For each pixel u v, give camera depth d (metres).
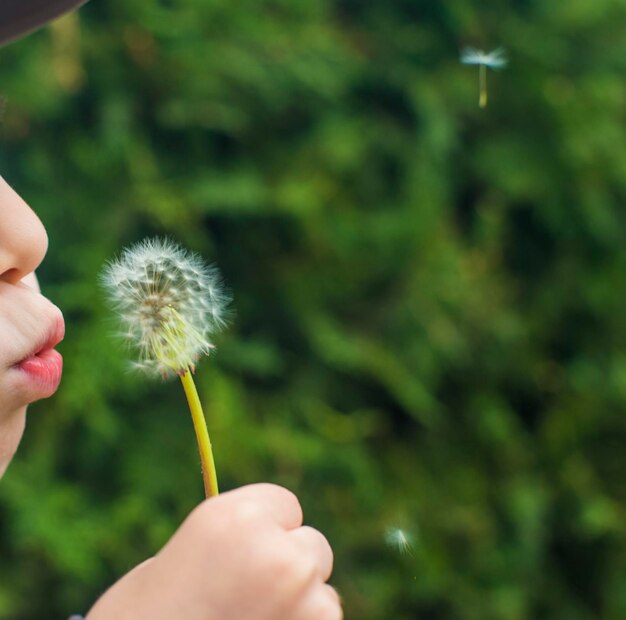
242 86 1.38
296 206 1.37
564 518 1.59
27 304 0.52
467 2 1.51
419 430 1.54
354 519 1.44
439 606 1.49
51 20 0.53
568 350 1.65
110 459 1.32
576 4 1.57
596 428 1.61
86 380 1.23
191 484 1.33
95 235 1.28
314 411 1.42
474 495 1.53
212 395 1.33
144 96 1.34
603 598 1.58
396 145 1.47
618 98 1.58
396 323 1.48
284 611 0.46
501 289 1.57
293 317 1.43
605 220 1.60
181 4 1.35
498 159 1.54
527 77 1.54
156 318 0.50
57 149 1.30
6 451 0.54
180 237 1.32
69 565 1.22
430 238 1.47
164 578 0.47
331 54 1.42
